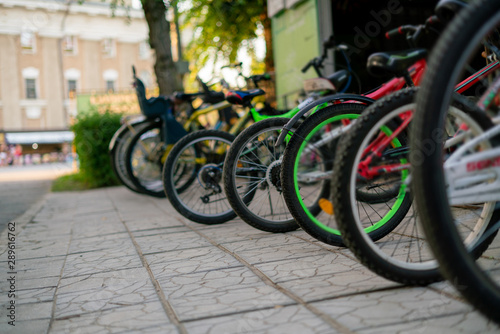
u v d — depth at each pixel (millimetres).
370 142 1784
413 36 2053
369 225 2480
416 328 1414
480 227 1786
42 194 7727
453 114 1527
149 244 3039
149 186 5363
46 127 32719
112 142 5445
